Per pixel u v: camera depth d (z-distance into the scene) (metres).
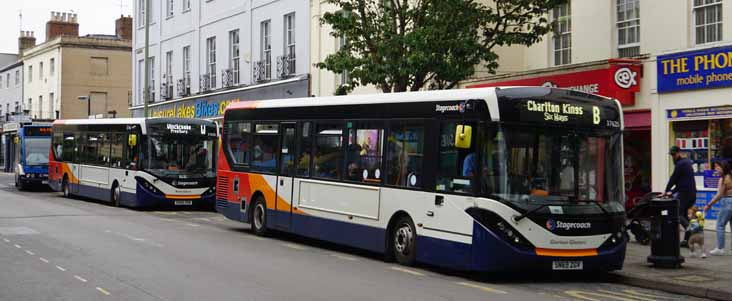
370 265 12.64
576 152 11.50
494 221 10.87
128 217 21.08
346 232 13.87
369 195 13.33
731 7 16.19
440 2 17.41
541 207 10.98
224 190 18.23
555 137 11.38
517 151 11.09
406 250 12.52
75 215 21.38
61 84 60.78
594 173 11.62
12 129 43.53
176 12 41.25
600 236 11.37
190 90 39.62
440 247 11.64
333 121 14.49
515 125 11.12
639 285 11.25
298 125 15.54
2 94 74.56
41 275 11.04
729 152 15.73
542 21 18.62
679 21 17.27
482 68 21.56
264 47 33.03
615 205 11.66
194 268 11.78
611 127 11.88
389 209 12.86
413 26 18.03
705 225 16.50
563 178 11.34
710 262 12.72
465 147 10.89
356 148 13.81
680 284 10.69
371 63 17.53
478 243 10.94
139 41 46.06
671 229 12.13
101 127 26.64
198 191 23.80
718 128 16.05
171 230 17.58
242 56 34.53
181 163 23.83
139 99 46.03
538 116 11.23
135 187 23.61
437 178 11.85
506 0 18.23
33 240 15.30
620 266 11.59
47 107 63.44
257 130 17.00
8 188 37.38
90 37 63.44
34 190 35.94
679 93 16.75
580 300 9.95
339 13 17.89
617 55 18.92
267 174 16.42
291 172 15.62
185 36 40.19
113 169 25.38
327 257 13.58
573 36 20.09
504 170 10.98
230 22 35.59
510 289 10.69
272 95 31.80
